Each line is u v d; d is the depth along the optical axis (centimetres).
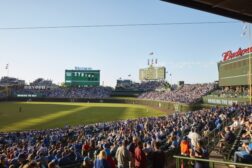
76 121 5812
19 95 12838
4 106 9394
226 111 3416
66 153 1634
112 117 6625
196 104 7606
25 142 2622
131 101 12181
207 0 630
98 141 2355
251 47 6097
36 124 5294
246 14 719
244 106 3944
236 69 6975
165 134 2281
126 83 16175
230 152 1539
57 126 5088
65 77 13400
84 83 13350
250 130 1748
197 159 942
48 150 1950
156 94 11800
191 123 2922
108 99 12581
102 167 958
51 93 13150
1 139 2908
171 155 1518
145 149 1411
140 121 4009
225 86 7925
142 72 14700
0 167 1350
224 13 696
